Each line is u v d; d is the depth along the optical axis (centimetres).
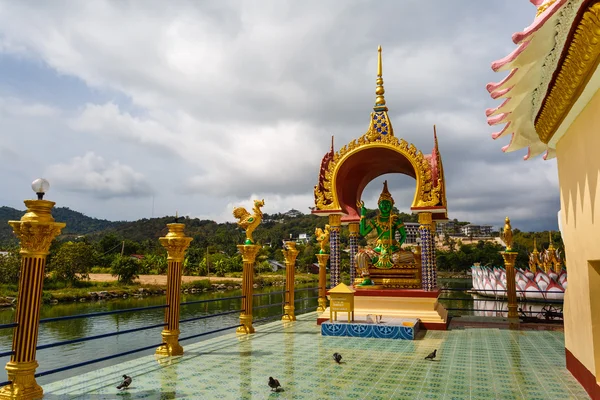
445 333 1115
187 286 6028
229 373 720
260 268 9300
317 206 1382
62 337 2142
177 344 878
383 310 1219
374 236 1539
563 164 684
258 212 1194
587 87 493
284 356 851
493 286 3862
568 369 717
